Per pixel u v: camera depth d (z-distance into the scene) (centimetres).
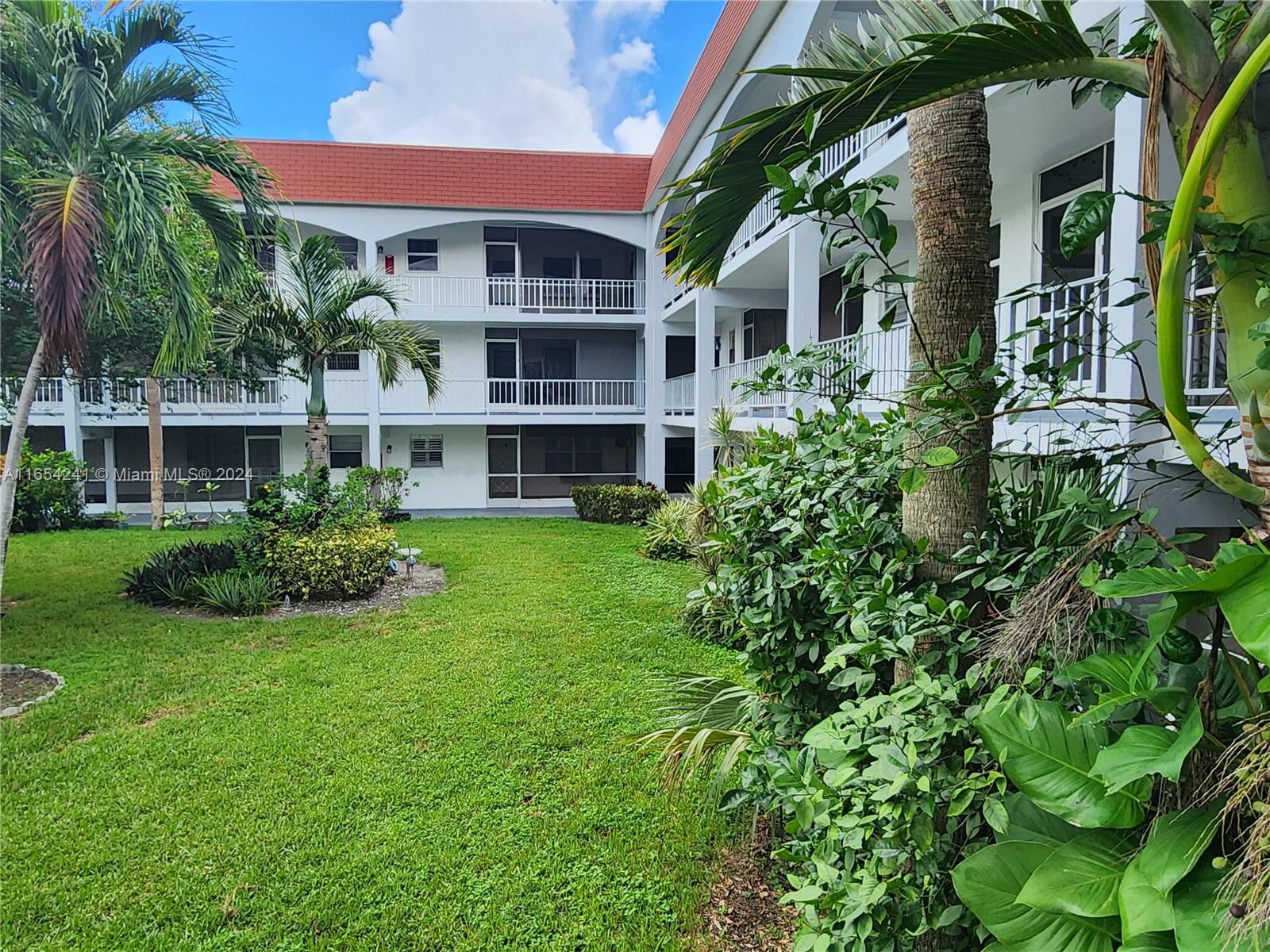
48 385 1535
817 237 876
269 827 356
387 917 294
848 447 255
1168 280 120
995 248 723
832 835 189
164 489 1730
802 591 264
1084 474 234
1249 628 113
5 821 362
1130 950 129
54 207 496
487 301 1772
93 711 502
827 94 162
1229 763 133
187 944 279
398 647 649
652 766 415
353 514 912
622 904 299
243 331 955
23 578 947
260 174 652
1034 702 157
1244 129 129
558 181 1656
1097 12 349
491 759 427
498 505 1888
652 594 850
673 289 1593
